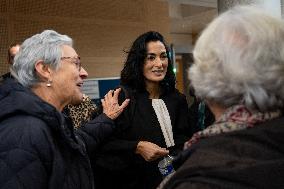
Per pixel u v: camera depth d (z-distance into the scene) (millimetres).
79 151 1267
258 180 606
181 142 1932
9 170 1044
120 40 4633
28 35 3867
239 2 2953
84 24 4309
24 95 1152
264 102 673
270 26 694
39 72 1237
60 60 1250
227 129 687
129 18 4734
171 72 2039
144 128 1850
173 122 1941
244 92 686
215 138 688
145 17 4902
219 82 702
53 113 1149
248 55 676
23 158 1055
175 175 676
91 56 4359
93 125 1668
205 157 666
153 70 1903
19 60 1257
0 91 1197
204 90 725
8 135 1083
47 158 1106
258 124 675
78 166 1271
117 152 1789
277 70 671
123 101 1854
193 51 762
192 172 654
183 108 2037
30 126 1094
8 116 1135
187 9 6719
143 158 1805
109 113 1734
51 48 1242
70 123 1264
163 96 2021
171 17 7285
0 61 3658
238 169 620
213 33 730
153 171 1817
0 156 1063
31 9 3893
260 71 671
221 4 3164
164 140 1874
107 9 4516
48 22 4016
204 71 722
